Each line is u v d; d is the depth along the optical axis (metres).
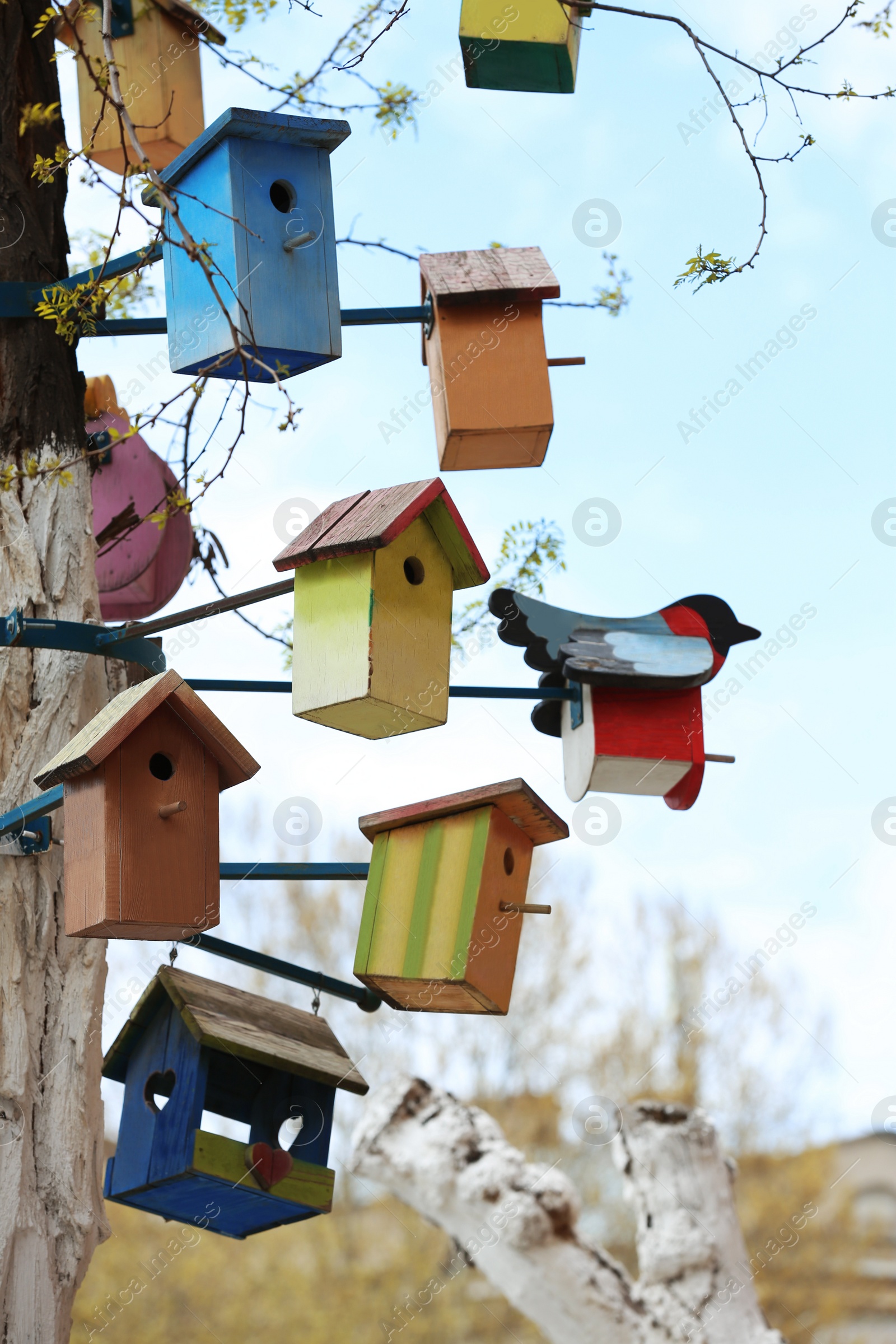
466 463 7.17
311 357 5.93
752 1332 6.84
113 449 8.08
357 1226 17.80
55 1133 5.34
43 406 6.10
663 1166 7.22
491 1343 17.14
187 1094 5.50
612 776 6.92
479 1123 6.98
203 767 5.05
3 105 6.41
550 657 6.80
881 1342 17.88
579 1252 6.79
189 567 8.17
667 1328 6.81
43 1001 5.50
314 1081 5.78
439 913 5.76
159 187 5.23
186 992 5.66
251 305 5.73
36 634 5.58
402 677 5.91
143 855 4.83
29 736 5.67
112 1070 5.84
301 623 6.05
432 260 7.09
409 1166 6.79
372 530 5.82
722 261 6.07
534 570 8.17
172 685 4.93
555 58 7.02
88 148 5.51
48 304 5.63
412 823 5.95
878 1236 18.47
